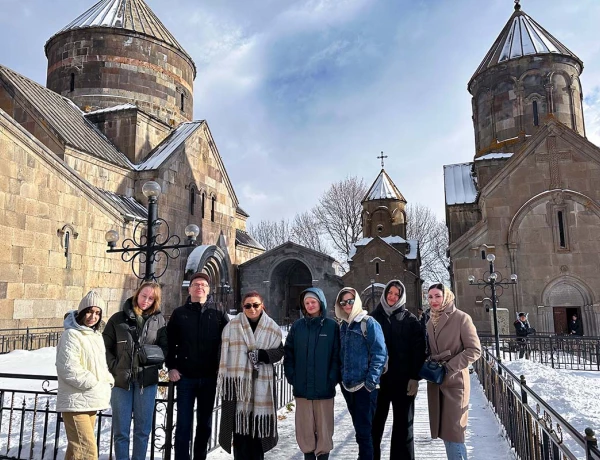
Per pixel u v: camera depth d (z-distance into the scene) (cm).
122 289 1941
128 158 2378
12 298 1448
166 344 540
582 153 2131
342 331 543
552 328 2053
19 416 778
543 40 2669
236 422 500
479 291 2138
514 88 2603
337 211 5091
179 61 2883
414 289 3144
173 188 2408
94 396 470
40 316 1543
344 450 648
